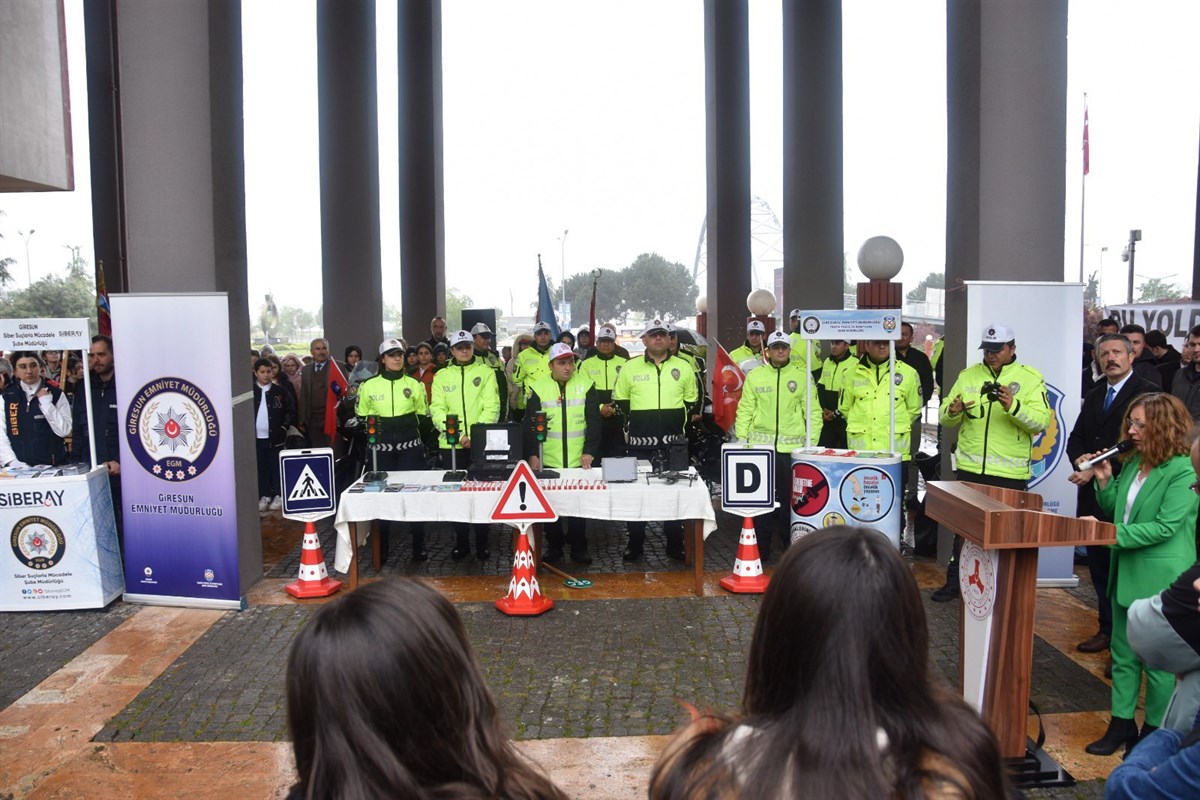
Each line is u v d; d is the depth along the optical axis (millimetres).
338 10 14312
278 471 9820
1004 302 6543
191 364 6301
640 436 7598
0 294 38125
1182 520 3705
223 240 6566
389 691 1354
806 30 13820
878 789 1265
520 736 4363
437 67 15867
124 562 6816
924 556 7500
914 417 7418
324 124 14453
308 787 1376
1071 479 4371
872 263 8680
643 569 7281
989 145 6664
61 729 4516
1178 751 1729
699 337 14023
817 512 6676
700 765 1393
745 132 15469
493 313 13477
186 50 6395
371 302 14641
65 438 7203
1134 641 2400
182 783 3967
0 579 6336
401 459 7770
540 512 6133
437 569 7371
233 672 5234
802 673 1409
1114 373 5566
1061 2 6609
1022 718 3730
